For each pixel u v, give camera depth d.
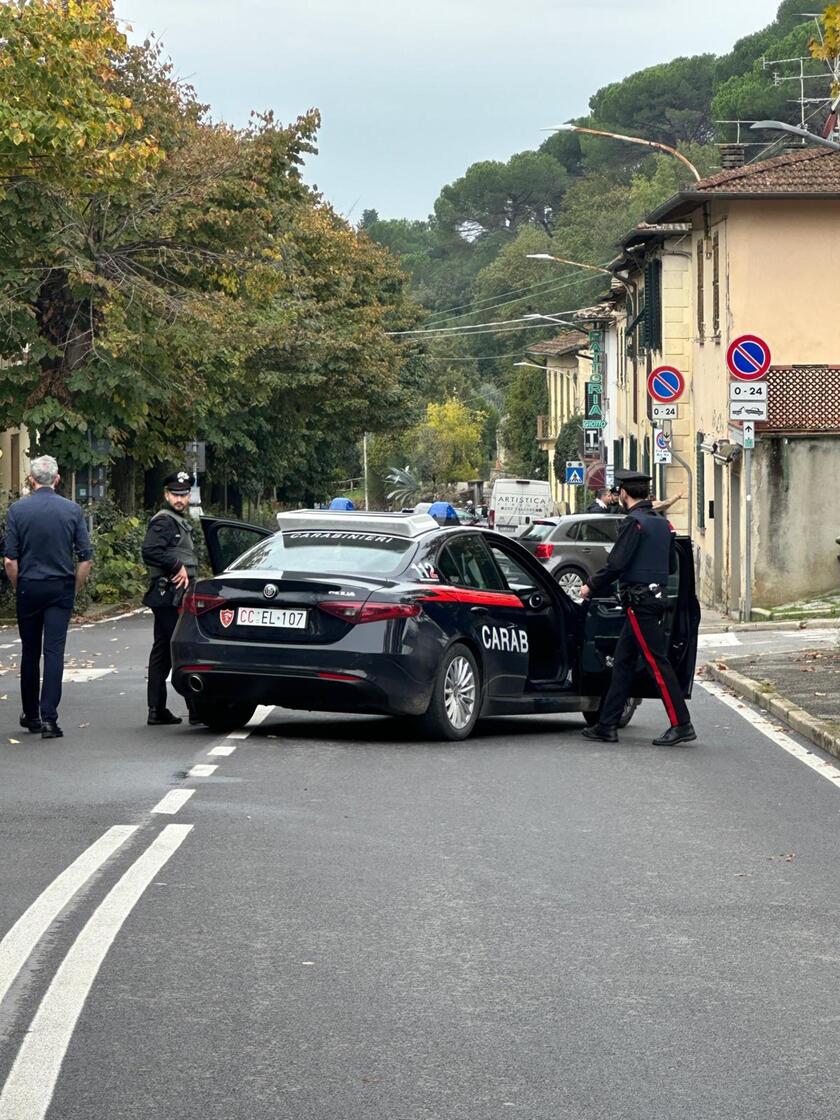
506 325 121.88
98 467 37.09
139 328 34.06
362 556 13.38
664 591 13.61
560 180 136.62
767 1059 5.50
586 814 10.06
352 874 8.23
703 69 121.31
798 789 11.20
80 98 25.33
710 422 39.91
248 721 14.43
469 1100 5.09
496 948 6.88
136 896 7.67
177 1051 5.53
